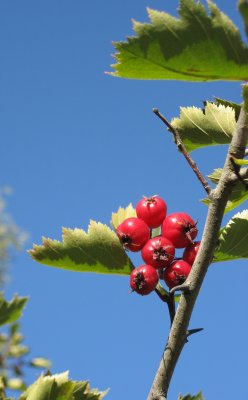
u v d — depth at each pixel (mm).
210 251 327
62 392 322
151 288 374
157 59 314
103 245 390
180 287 325
